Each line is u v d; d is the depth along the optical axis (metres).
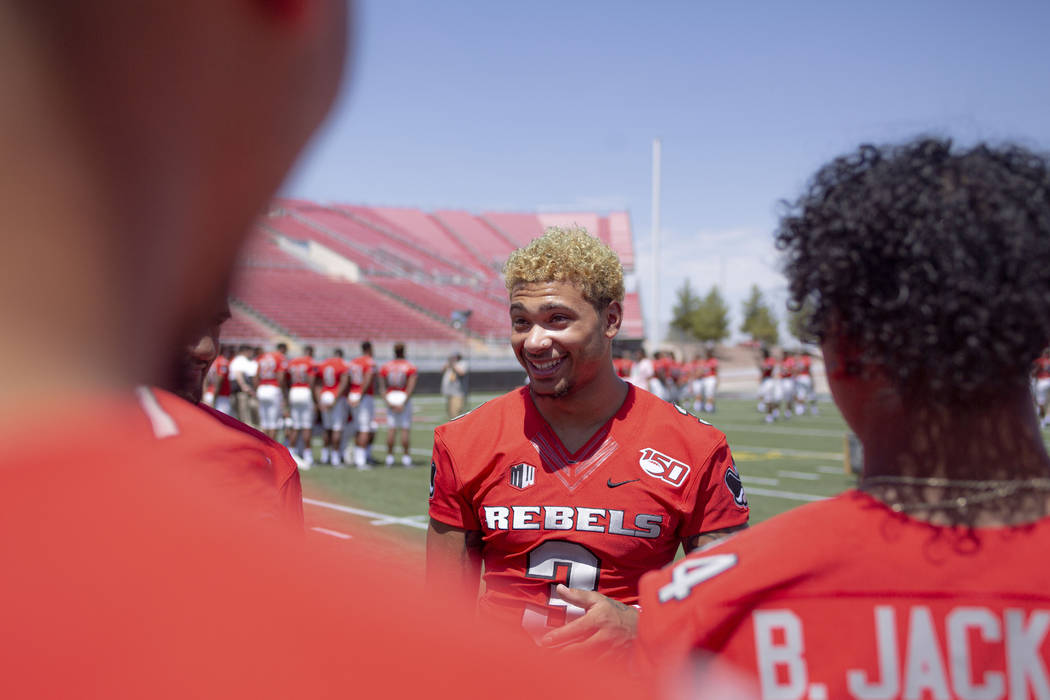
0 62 0.23
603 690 0.33
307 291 30.47
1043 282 0.84
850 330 0.92
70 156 0.24
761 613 0.86
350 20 0.29
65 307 0.24
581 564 2.00
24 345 0.23
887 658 0.82
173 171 0.26
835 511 0.90
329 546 0.32
